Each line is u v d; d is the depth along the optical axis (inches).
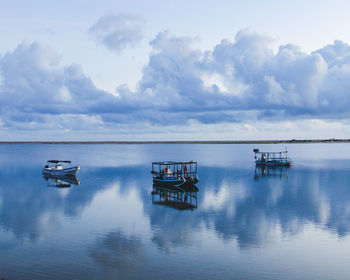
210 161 5816.9
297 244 1151.0
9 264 974.4
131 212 1641.2
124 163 5413.4
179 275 903.1
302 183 2751.0
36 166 4692.4
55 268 945.5
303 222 1438.2
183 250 1089.4
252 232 1288.1
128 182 2876.5
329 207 1755.7
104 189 2448.3
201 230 1314.0
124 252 1071.6
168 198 2042.3
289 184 2687.0
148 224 1408.7
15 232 1289.4
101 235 1249.4
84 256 1034.1
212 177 3230.8
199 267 956.6
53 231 1305.4
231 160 6107.3
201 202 1904.5
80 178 3201.3
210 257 1029.2
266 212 1633.9
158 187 2518.5
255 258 1025.5
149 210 1686.8
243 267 957.8
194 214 1590.8
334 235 1252.5
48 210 1690.5
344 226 1375.5
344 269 948.0
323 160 5772.6
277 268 952.9
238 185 2640.3
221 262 991.0
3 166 4682.6
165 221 1456.7
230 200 1967.3
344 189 2396.7
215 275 903.1
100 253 1059.9
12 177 3299.7
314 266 967.6
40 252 1070.4
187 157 7288.4
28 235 1250.0
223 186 2583.7
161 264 973.2
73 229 1332.4
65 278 879.7
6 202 1920.5
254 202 1900.8
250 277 895.1
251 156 7588.6
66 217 1537.9
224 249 1098.7
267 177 3213.6
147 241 1178.0
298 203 1870.1
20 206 1795.0
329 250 1095.0
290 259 1017.5
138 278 881.5
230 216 1550.2
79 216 1557.6
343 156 7135.8
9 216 1558.8
